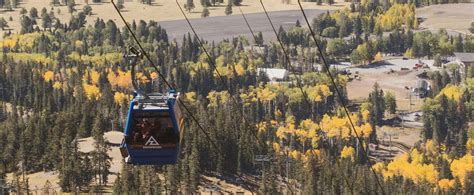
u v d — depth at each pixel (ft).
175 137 139.95
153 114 139.44
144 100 141.38
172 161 142.10
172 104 140.97
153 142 139.74
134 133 139.74
